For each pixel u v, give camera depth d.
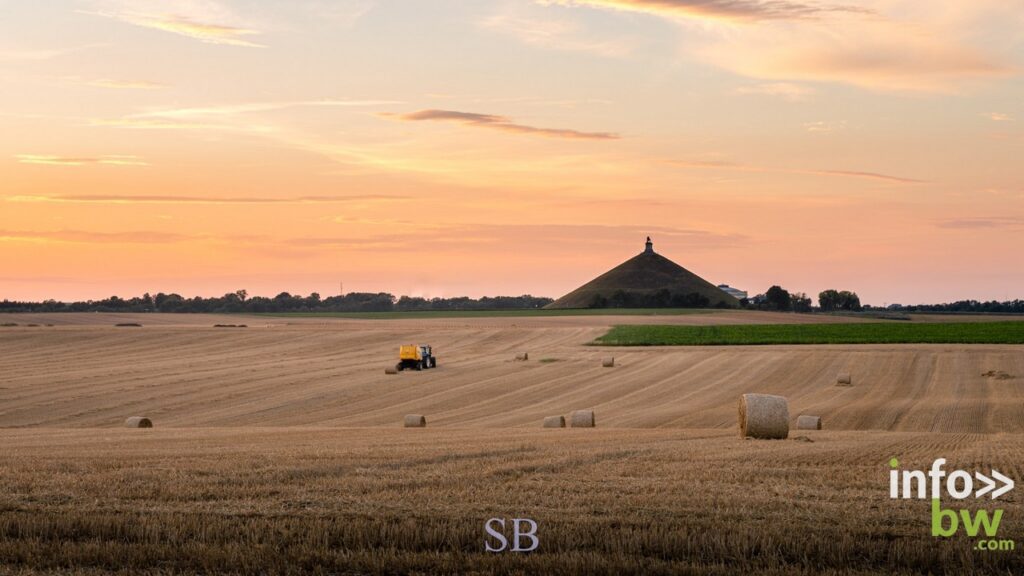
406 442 26.36
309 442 26.66
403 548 13.15
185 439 28.45
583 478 18.19
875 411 44.84
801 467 19.91
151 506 15.32
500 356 77.06
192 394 53.72
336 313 183.00
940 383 56.03
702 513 14.74
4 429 35.97
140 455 22.17
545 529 13.70
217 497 16.12
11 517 14.30
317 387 57.03
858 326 111.75
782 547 12.95
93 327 103.06
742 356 70.56
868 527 13.80
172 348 84.81
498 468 19.33
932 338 86.56
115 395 52.91
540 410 48.34
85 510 14.96
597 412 47.25
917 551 12.56
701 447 24.38
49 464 20.06
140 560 12.59
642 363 68.81
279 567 12.27
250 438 28.80
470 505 15.32
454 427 39.47
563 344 87.94
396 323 132.75
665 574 12.03
